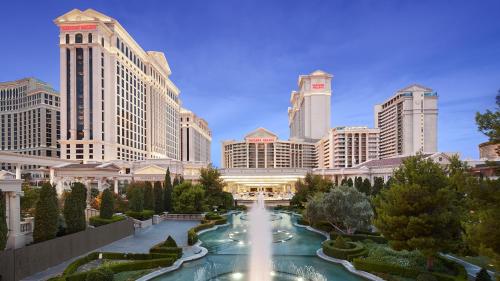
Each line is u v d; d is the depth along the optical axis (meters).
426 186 25.03
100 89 120.69
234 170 92.62
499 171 16.47
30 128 175.00
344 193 40.69
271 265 30.89
